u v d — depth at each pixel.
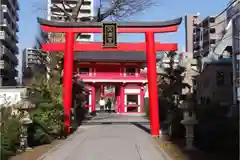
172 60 31.55
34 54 51.22
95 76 52.72
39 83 21.86
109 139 18.67
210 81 40.97
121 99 53.03
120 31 20.64
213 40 85.94
